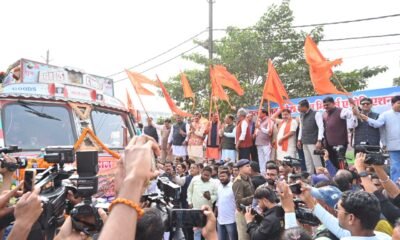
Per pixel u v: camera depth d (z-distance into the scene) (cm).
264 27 1655
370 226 288
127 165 131
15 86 653
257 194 494
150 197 225
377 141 786
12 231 164
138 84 1119
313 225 397
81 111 705
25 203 168
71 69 768
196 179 856
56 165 257
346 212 294
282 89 958
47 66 735
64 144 663
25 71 702
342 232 338
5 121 623
